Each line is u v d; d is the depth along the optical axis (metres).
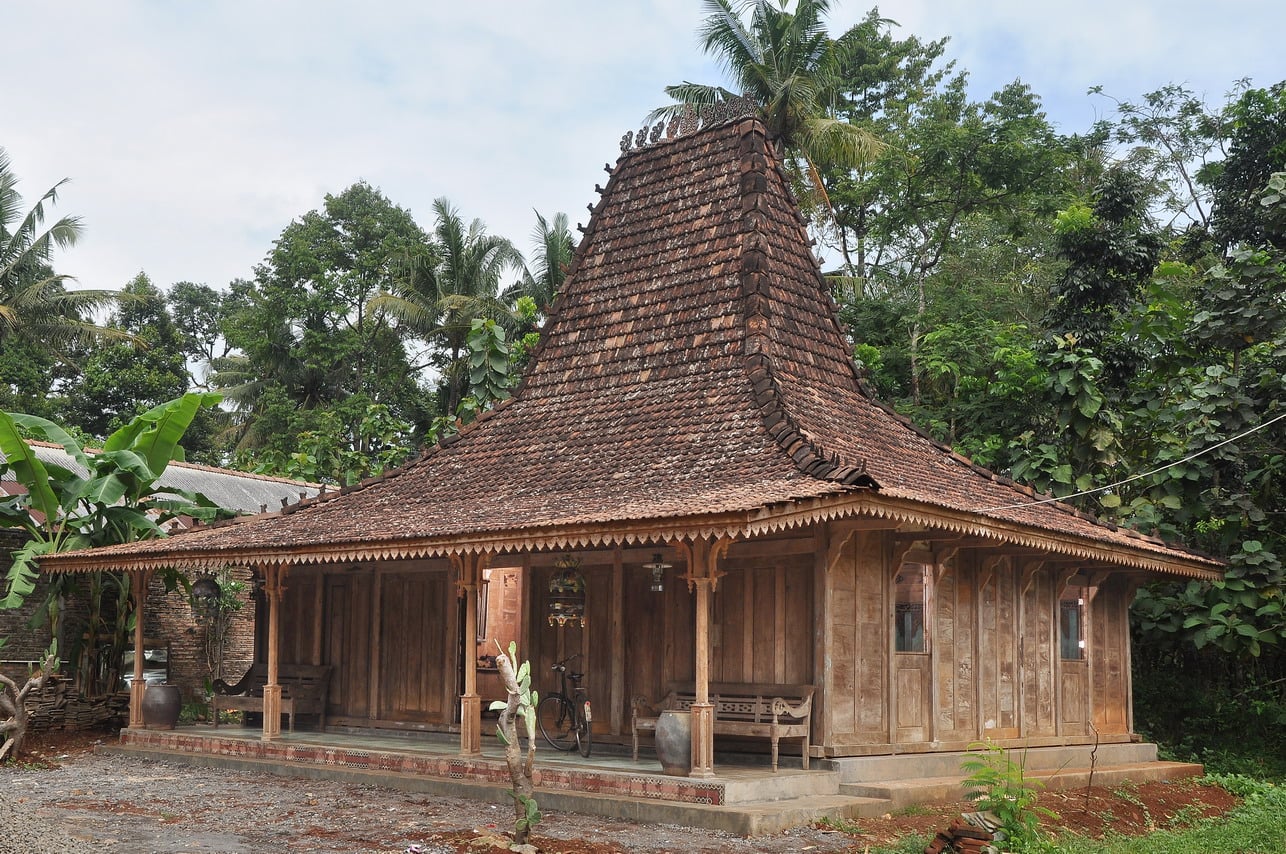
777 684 14.64
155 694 18.89
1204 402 20.61
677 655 15.56
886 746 14.80
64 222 45.44
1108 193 25.44
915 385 30.38
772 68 37.47
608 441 16.67
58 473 20.25
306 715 19.34
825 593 14.34
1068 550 15.85
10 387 43.91
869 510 12.47
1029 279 34.56
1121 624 19.89
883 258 43.34
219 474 27.69
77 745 19.02
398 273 49.72
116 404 47.88
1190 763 19.53
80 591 20.89
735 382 16.55
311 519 17.64
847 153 36.66
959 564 16.44
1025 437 22.59
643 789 13.05
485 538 13.90
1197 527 22.27
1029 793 12.69
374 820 12.57
